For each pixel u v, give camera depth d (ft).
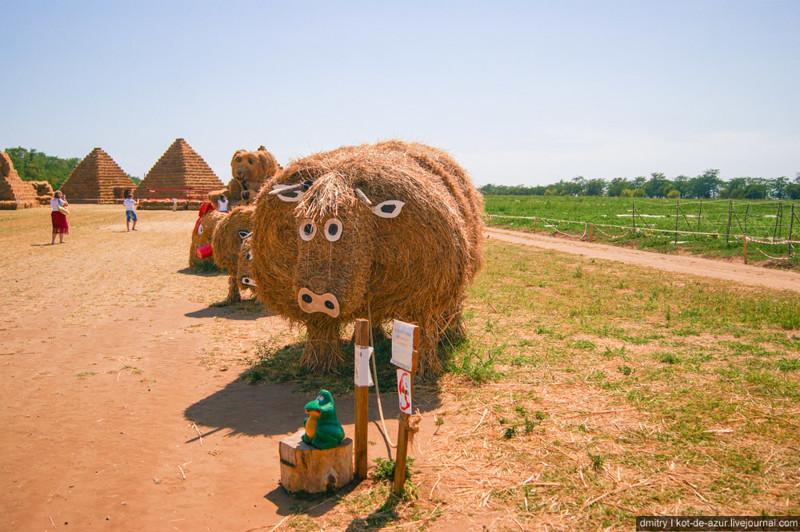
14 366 25.31
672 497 14.20
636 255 73.87
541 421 19.07
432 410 20.53
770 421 18.47
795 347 27.14
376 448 17.69
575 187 556.51
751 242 75.56
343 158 22.62
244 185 95.66
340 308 20.47
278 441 18.22
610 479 15.16
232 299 38.96
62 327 32.01
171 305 38.34
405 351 14.33
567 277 51.80
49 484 15.39
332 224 20.48
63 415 20.07
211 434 18.70
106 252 63.46
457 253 22.58
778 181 441.68
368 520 13.58
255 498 14.78
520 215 162.50
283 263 23.07
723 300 39.06
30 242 72.02
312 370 24.80
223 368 25.48
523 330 31.63
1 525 13.42
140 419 19.83
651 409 19.72
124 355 27.22
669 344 28.27
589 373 23.84
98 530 13.25
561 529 13.08
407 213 21.48
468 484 15.17
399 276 21.89
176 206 146.61
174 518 13.79
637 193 453.58
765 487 14.52
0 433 18.53
